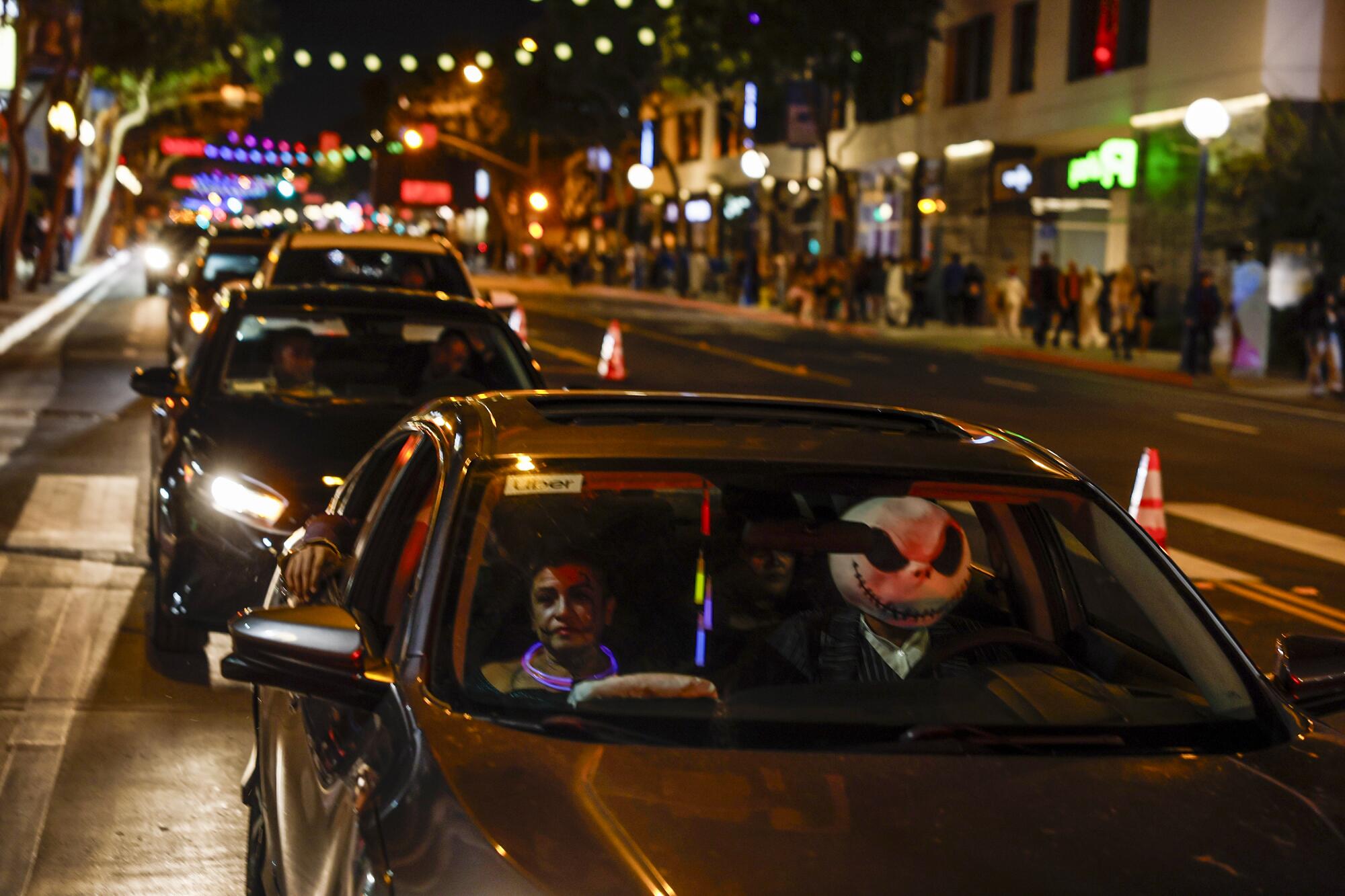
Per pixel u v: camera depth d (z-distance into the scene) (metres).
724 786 2.68
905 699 3.16
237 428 7.30
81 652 7.31
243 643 3.10
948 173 45.00
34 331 26.98
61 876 4.84
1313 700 3.44
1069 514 3.64
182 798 5.54
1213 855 2.57
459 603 3.17
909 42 45.62
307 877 2.99
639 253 64.12
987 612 3.86
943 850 2.51
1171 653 3.44
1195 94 33.25
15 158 34.56
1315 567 11.12
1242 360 28.64
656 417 3.93
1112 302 31.50
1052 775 2.82
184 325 16.53
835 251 54.22
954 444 3.82
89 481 12.00
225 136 106.44
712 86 59.25
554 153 83.06
